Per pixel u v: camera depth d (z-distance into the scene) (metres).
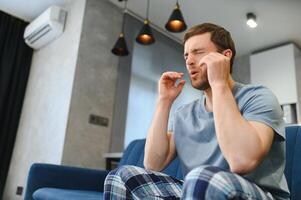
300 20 3.49
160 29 3.83
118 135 3.10
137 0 3.32
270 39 3.96
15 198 3.18
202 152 0.93
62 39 3.27
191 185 0.60
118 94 3.19
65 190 1.70
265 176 0.79
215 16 3.55
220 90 0.79
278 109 0.81
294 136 1.28
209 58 0.85
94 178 1.99
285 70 3.88
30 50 3.85
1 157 3.41
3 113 3.53
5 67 3.61
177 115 1.10
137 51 3.51
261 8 3.34
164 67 3.76
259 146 0.69
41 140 3.06
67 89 2.91
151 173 0.97
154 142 1.06
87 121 2.88
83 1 3.15
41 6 3.52
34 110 3.38
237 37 3.98
